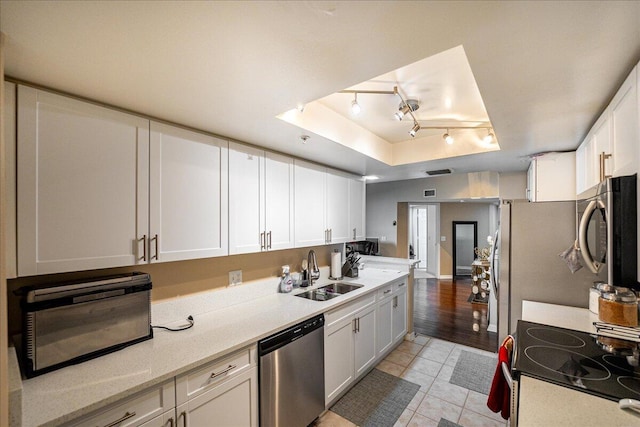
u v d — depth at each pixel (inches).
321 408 85.8
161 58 44.1
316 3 33.1
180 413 53.5
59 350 51.6
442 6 33.9
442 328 159.5
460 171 148.1
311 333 82.1
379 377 109.7
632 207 52.6
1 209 32.0
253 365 67.1
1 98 33.0
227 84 52.8
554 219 90.1
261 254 103.0
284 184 99.9
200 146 74.5
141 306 63.2
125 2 32.3
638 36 39.8
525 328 67.2
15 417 36.8
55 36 37.9
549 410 38.5
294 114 74.8
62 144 52.0
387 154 125.8
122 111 60.5
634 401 38.0
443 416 87.9
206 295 83.4
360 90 76.5
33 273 48.5
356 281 124.8
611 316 67.3
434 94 79.5
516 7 34.2
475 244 300.2
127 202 60.4
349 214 136.6
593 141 76.2
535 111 68.4
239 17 35.3
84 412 41.7
